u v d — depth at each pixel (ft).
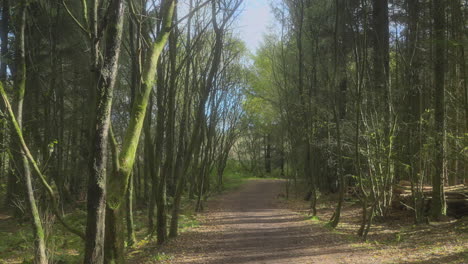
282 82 76.33
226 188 104.53
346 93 52.47
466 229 31.30
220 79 57.11
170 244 30.99
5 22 41.57
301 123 71.41
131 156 16.48
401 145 39.27
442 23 36.14
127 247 32.09
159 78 34.01
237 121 95.09
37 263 18.33
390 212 43.55
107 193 15.99
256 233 36.17
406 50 40.75
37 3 33.96
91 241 13.76
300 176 99.30
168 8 18.65
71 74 47.65
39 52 38.60
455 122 42.32
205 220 46.65
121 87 51.67
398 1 46.14
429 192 42.06
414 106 46.06
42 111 43.47
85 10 15.66
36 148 32.14
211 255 26.84
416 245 28.09
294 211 56.39
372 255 25.59
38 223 18.39
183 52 41.34
